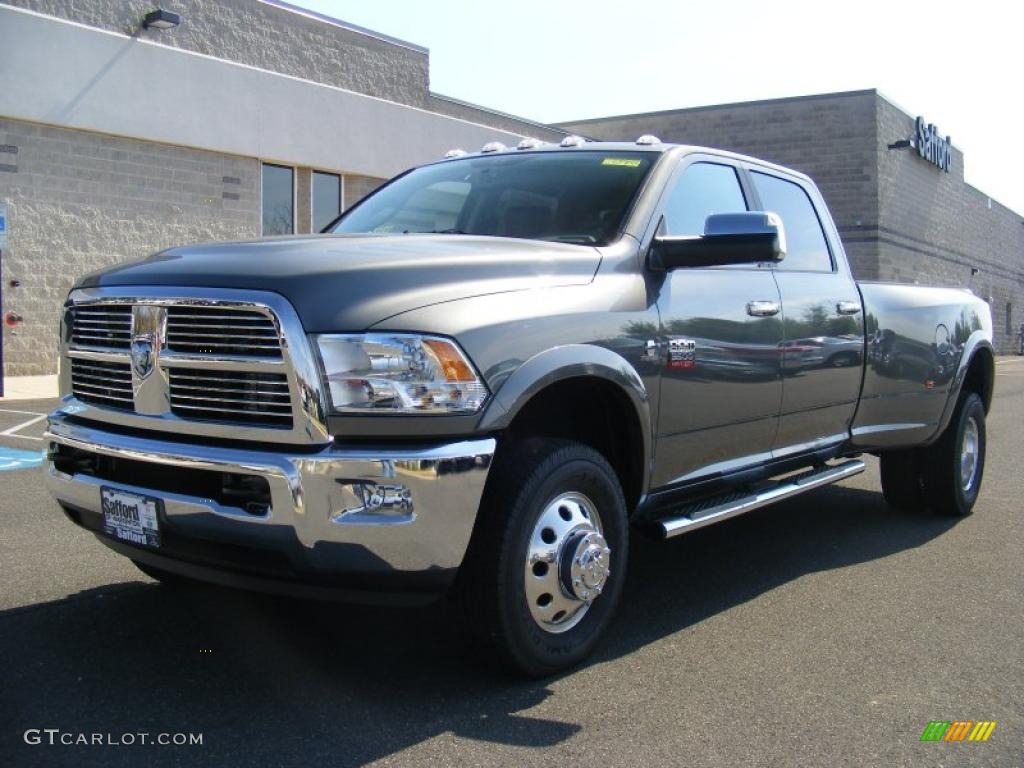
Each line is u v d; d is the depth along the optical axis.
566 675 3.81
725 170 5.09
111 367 3.75
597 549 3.75
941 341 6.40
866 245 30.39
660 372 4.13
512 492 3.48
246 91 17.98
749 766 3.09
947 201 38.09
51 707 3.41
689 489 4.53
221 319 3.35
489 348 3.38
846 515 6.95
